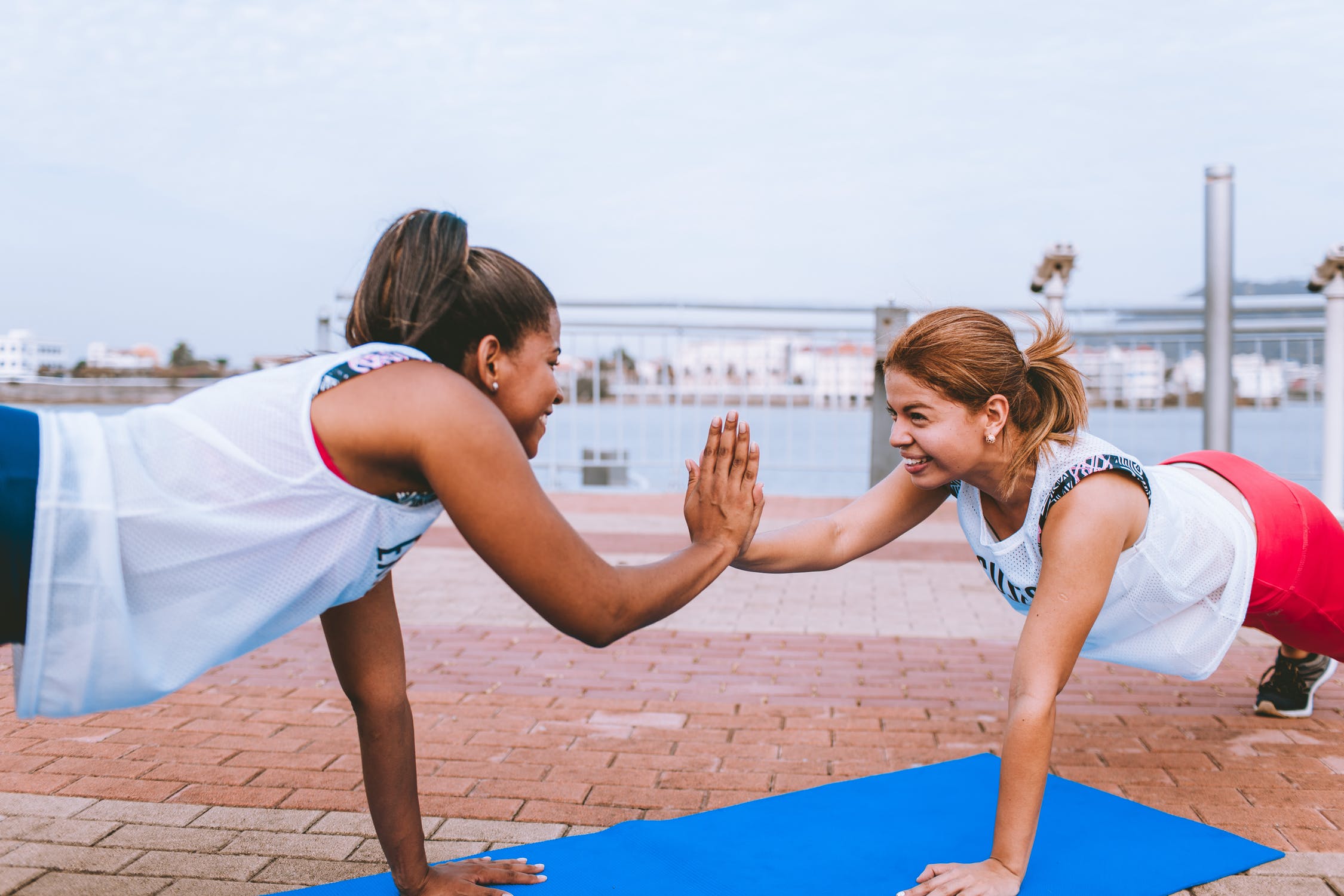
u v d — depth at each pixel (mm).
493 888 2045
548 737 3092
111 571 1403
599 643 1729
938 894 1905
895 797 2549
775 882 2080
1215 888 2088
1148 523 2191
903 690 3602
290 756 2898
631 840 2291
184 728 3146
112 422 1489
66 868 2186
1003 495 2139
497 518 1518
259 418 1476
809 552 2395
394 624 1959
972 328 2018
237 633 1533
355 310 1688
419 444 1478
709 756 2928
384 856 2258
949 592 5340
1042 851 2232
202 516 1441
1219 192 6324
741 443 1906
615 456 9195
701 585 1868
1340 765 2848
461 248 1625
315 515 1490
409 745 1979
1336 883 2113
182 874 2164
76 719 3225
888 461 8125
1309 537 2477
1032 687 1936
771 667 3908
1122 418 8555
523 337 1647
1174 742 3043
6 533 1358
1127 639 2480
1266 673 3393
